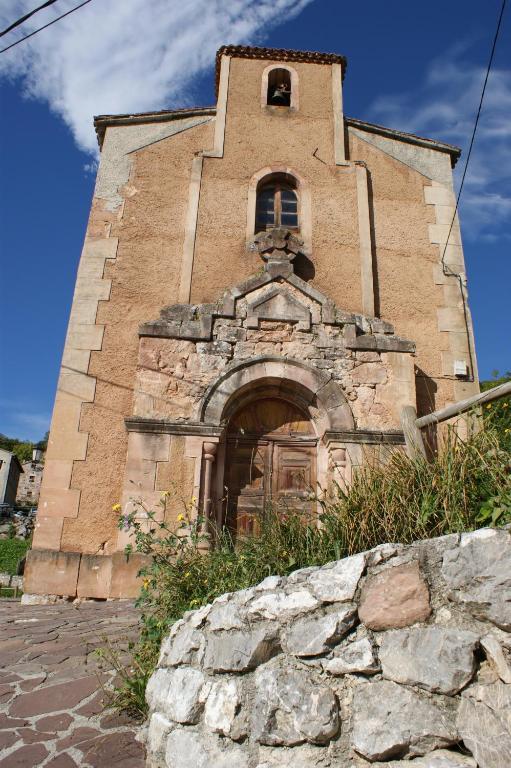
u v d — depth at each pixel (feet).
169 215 29.68
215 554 14.21
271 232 28.32
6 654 14.66
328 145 32.27
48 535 23.38
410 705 7.71
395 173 32.32
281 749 8.27
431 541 8.72
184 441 23.38
